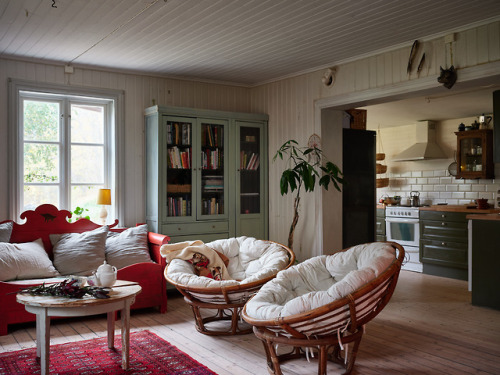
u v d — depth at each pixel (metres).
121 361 3.30
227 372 3.12
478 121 7.74
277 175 6.24
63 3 3.59
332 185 5.68
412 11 3.79
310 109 5.74
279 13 3.82
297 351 3.38
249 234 6.22
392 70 4.82
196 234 5.77
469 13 3.86
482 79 4.14
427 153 8.02
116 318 4.46
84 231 5.12
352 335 2.88
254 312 2.93
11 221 4.77
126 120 5.73
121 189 5.65
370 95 5.02
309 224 5.73
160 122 5.55
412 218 7.09
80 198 5.53
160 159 5.54
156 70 5.74
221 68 5.66
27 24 4.06
